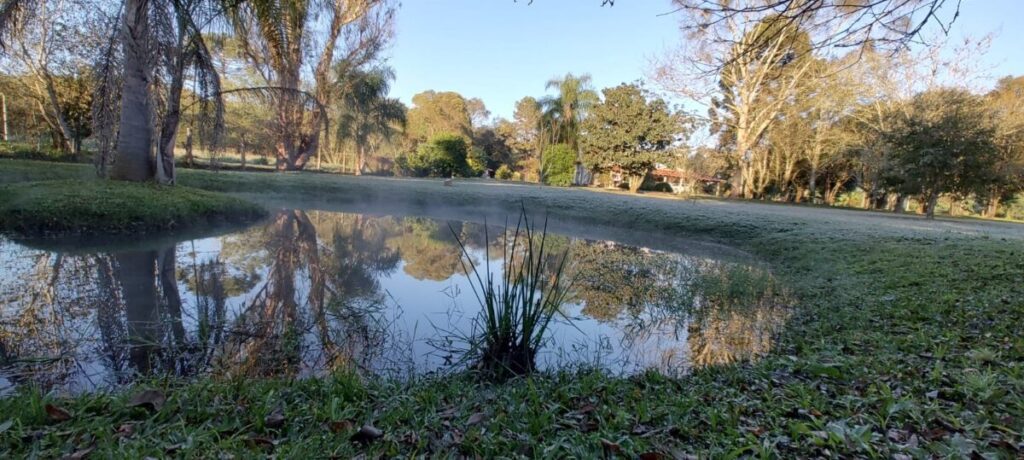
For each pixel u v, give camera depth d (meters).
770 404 2.07
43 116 15.85
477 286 5.11
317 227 9.40
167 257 5.87
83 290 4.31
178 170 14.69
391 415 1.93
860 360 2.66
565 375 2.61
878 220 11.93
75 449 1.55
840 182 26.95
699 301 4.81
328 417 1.87
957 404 1.97
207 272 5.24
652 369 2.80
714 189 27.92
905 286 4.84
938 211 24.84
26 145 15.91
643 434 1.81
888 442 1.65
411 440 1.74
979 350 2.62
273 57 10.56
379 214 12.21
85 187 7.85
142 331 3.30
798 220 10.78
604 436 1.77
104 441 1.60
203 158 18.20
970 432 1.70
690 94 20.48
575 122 30.05
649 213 12.16
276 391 2.13
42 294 4.12
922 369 2.45
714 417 1.91
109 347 3.00
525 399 2.21
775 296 4.99
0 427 1.59
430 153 26.77
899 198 18.45
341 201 14.01
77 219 6.76
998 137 14.09
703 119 22.95
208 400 1.99
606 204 13.90
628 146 24.69
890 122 15.05
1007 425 1.74
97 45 10.48
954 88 15.36
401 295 4.68
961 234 8.54
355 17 19.34
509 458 1.63
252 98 11.15
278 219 10.05
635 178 25.41
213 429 1.71
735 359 3.05
